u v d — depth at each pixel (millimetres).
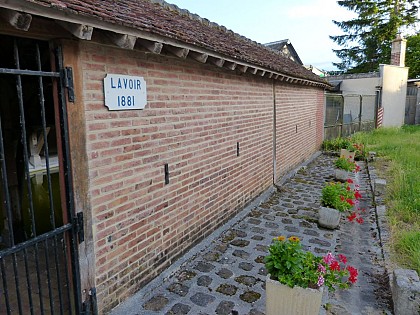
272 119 7684
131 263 3486
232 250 4695
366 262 4477
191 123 4391
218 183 5273
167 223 4031
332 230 5512
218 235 5102
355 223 5871
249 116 6352
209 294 3643
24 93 4512
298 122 10031
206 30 5629
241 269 4180
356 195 6141
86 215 2924
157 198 3822
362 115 18938
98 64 2926
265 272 4109
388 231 5203
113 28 2580
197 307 3414
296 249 3100
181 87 4121
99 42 2850
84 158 2869
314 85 11164
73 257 2865
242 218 5887
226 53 4395
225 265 4273
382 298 3658
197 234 4730
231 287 3783
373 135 16047
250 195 6633
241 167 6129
